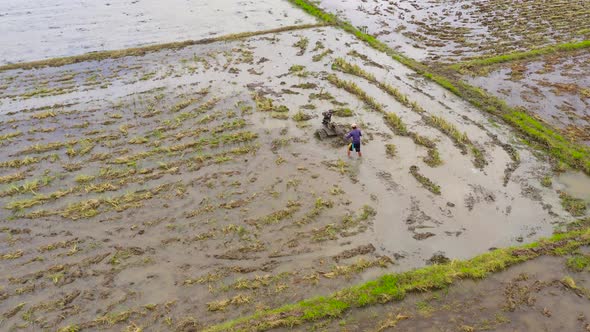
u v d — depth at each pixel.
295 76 19.67
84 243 11.02
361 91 18.14
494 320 9.11
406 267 10.44
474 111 17.05
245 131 15.59
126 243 11.02
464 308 9.38
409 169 13.82
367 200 12.51
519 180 13.34
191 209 12.11
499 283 9.94
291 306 9.33
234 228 11.45
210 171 13.62
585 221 11.73
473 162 14.14
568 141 14.92
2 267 10.30
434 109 17.20
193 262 10.50
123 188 12.89
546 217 11.95
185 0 29.36
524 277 10.05
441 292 9.72
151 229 11.45
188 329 8.94
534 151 14.63
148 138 15.22
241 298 9.59
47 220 11.70
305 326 8.97
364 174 13.55
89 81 19.14
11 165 13.72
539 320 9.11
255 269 10.33
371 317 9.16
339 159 14.20
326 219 11.80
